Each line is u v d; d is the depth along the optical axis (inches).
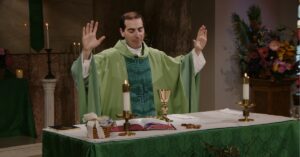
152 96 187.0
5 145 298.0
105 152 129.7
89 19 351.3
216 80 303.1
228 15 305.6
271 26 327.0
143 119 154.6
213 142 151.8
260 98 284.4
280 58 274.1
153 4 338.0
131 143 134.6
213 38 301.9
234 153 148.2
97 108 167.9
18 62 328.5
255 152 163.0
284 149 170.9
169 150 142.6
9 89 314.7
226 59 306.5
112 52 183.6
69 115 344.8
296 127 173.3
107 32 350.6
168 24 328.2
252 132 161.3
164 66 191.5
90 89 166.9
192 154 147.4
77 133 144.3
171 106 192.7
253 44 294.7
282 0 330.0
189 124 154.3
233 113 183.5
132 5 349.4
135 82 184.1
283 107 283.3
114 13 352.5
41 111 337.1
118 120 167.5
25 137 319.6
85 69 164.7
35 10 332.2
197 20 310.0
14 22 328.2
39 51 334.6
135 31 179.0
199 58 187.0
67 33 344.5
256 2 317.4
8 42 327.0
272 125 166.6
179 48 321.4
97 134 133.9
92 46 161.9
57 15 340.5
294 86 306.0
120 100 183.2
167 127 148.6
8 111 316.2
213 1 300.4
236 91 312.0
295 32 308.0
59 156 145.4
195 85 189.9
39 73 335.0
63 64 342.0
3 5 325.1
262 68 282.7
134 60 184.2
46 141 152.6
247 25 305.1
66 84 343.3
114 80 182.1
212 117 174.4
